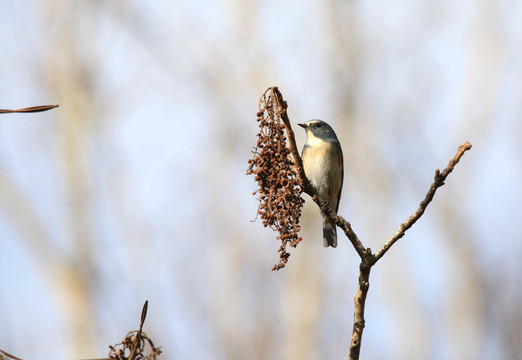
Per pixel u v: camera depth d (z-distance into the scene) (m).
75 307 19.36
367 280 6.91
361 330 6.91
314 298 19.17
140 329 5.73
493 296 19.73
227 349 17.19
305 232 20.31
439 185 6.86
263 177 6.77
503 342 18.95
